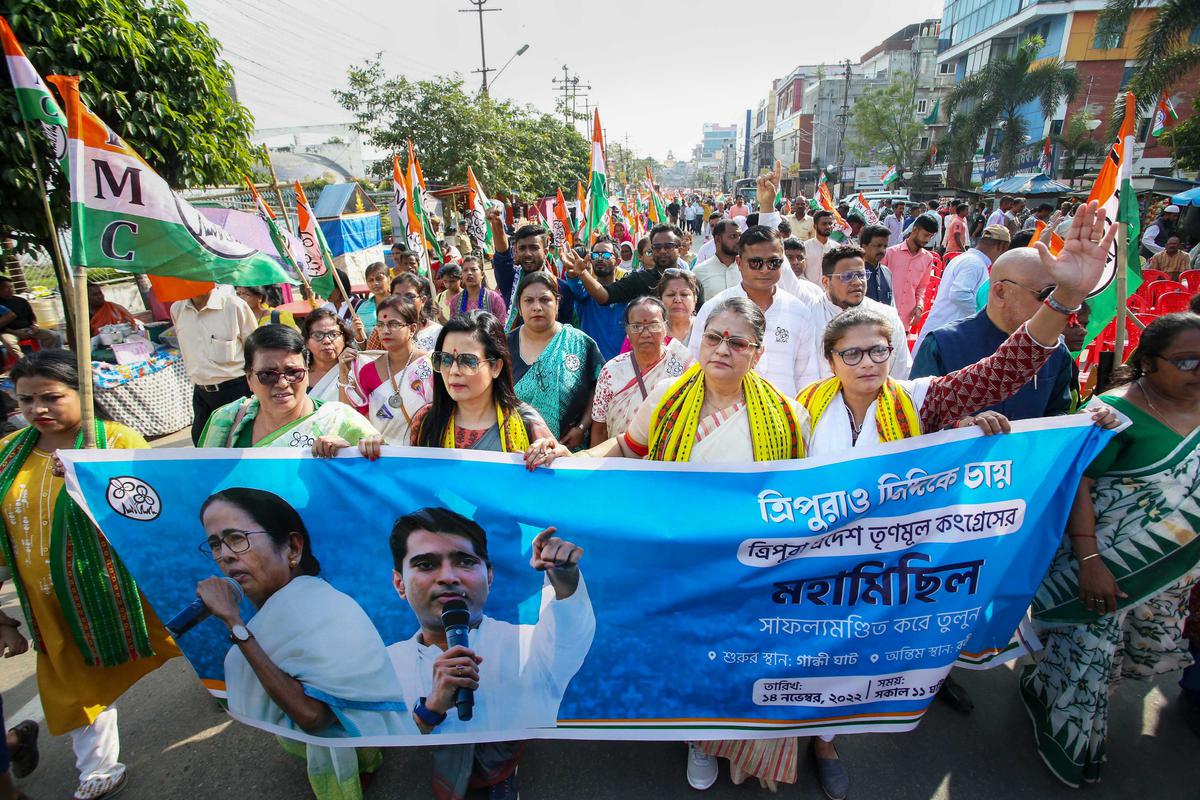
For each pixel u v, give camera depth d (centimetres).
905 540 230
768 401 237
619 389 341
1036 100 4212
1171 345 217
